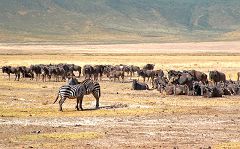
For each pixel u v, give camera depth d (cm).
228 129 3781
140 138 3422
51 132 3603
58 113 4481
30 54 17800
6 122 3991
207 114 4488
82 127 3809
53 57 15600
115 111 4606
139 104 5112
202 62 13450
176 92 6038
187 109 4772
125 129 3741
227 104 5200
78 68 8712
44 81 7900
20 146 3144
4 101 5241
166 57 16012
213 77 6775
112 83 7656
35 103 5125
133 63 13075
